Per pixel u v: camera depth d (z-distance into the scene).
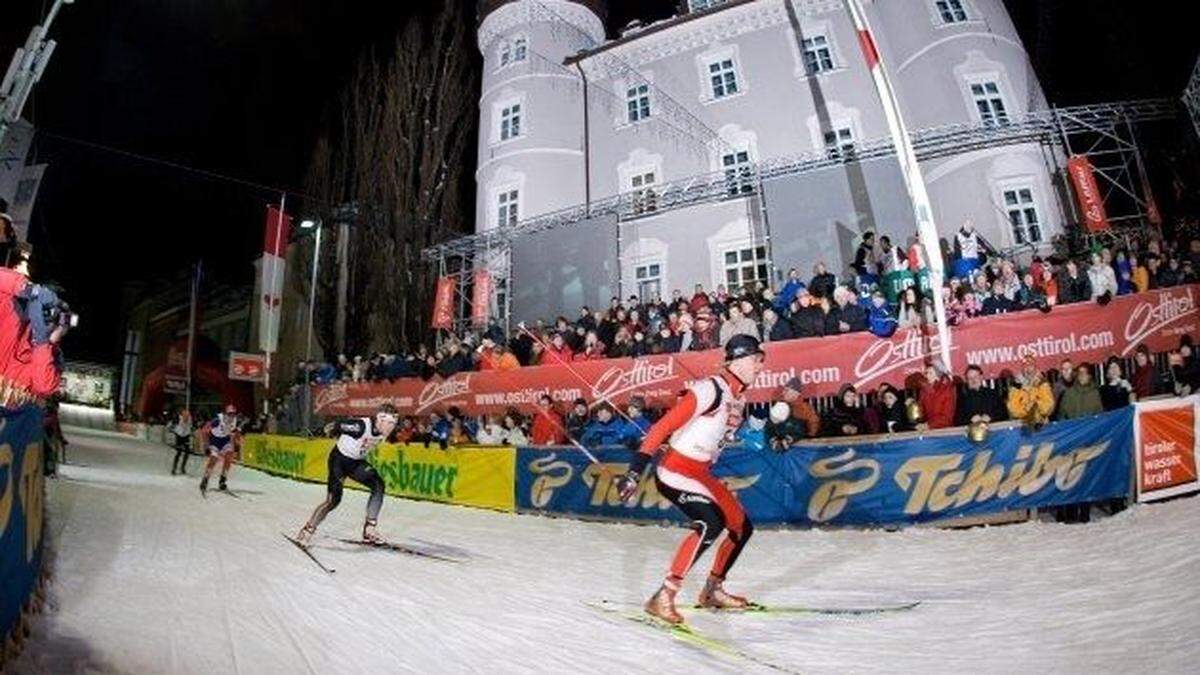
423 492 13.22
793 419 9.59
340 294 25.25
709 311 12.52
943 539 7.66
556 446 11.35
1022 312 9.97
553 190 22.27
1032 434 7.98
